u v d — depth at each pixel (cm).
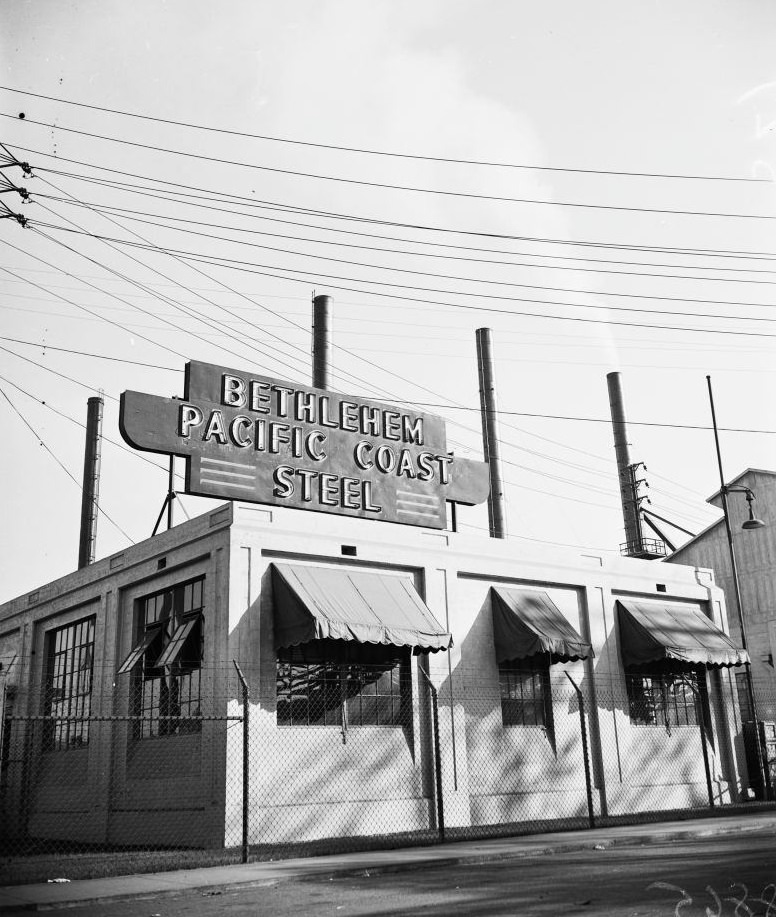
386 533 2262
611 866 1298
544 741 2416
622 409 5044
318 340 3966
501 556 2461
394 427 2650
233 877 1309
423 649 2192
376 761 2102
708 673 2853
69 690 2636
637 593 2755
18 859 1672
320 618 1947
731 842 1582
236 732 1900
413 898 1066
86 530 4791
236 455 2347
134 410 2231
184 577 2173
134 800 2170
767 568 4088
